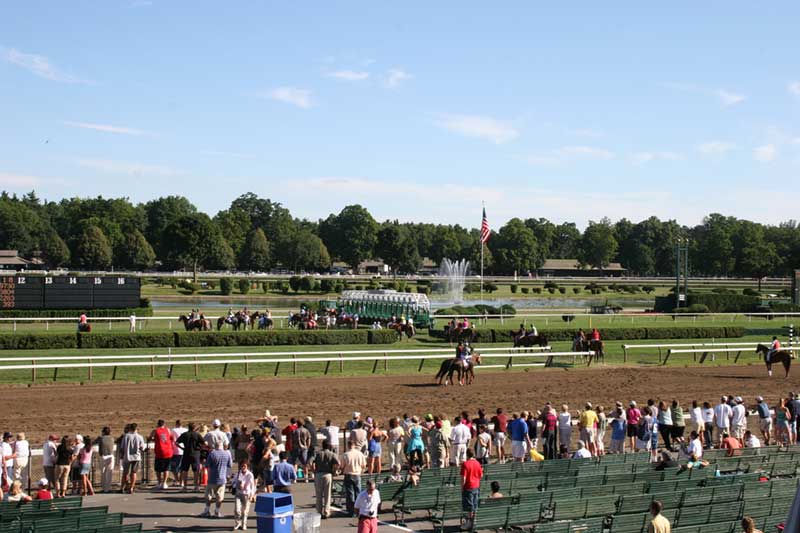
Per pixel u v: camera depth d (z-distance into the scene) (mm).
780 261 120875
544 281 126875
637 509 14781
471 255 152875
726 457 19531
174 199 161875
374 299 53969
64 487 16766
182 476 18438
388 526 15227
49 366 28438
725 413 23000
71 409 24656
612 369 37188
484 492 15984
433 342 44250
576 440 24484
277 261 149500
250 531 14453
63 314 49656
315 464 15578
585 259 167375
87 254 124188
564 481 16484
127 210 158250
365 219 156750
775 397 31328
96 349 36812
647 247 169625
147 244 133000
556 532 12867
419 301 51000
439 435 19406
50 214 173000
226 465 15492
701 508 14133
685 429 25844
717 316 65250
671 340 48562
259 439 17203
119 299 52062
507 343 44594
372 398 28141
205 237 106000
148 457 18688
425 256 170625
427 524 15461
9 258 128750
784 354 36375
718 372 37312
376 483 16828
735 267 134125
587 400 29266
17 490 14305
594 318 60281
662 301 69688
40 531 11711
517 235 155750
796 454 20234
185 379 30562
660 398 30109
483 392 30062
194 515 15531
